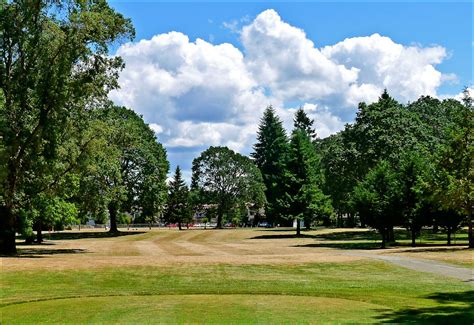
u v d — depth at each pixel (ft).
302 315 41.60
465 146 122.21
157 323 38.32
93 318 40.91
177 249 138.00
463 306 48.08
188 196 321.93
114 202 228.02
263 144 349.20
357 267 81.46
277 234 229.66
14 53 108.27
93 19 103.40
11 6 104.53
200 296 53.83
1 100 103.50
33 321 40.16
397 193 139.64
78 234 246.47
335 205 247.09
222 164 318.04
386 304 48.67
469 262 86.99
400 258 93.91
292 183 212.64
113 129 128.06
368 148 201.77
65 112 106.32
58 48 103.45
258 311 43.39
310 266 82.17
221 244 164.55
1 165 99.30
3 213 114.52
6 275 71.41
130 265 81.35
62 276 71.72
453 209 129.80
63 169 114.01
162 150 273.33
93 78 109.70
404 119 203.31
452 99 250.37
